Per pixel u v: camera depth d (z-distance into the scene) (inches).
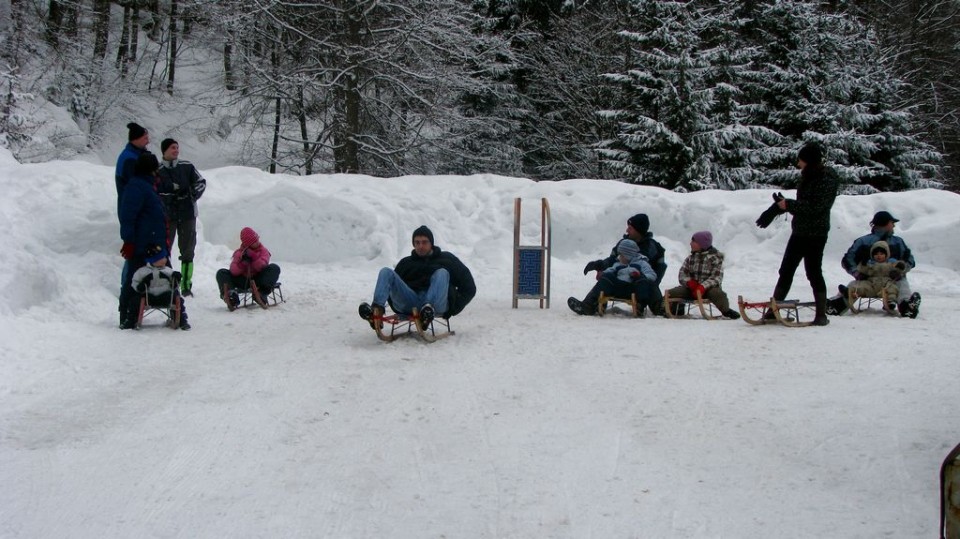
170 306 334.3
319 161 1139.3
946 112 1492.4
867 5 1514.5
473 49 1154.0
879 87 1210.6
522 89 1428.4
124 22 1384.1
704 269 379.6
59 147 1114.7
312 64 1024.9
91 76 1263.5
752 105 1207.6
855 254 393.4
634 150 1104.8
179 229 420.5
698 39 1141.1
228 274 391.2
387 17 1027.9
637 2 1152.8
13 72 984.9
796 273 533.3
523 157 1397.6
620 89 1232.8
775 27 1237.1
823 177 338.6
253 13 958.4
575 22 1348.4
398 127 1099.3
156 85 1451.8
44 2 1311.5
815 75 1211.2
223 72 1079.6
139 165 333.1
